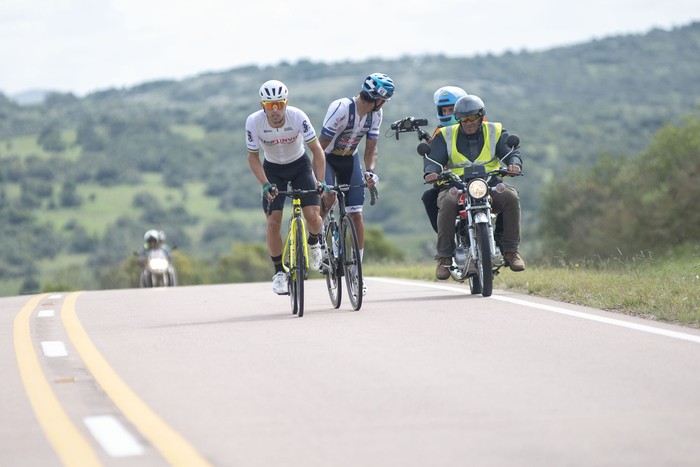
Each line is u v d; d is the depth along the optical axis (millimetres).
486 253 33844
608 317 28766
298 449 15695
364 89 33938
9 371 23547
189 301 39094
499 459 14812
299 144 32938
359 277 31703
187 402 19328
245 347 25391
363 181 35125
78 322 32875
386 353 23703
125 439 16609
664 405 17875
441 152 34938
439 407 18141
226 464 15031
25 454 15891
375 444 15828
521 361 22266
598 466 14367
